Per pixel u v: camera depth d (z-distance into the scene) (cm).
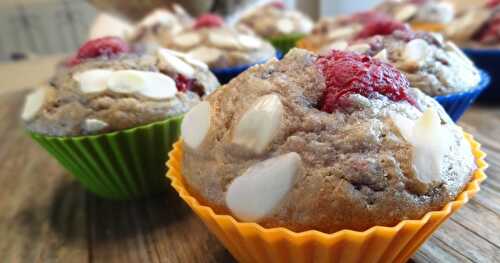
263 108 8
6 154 17
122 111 11
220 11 26
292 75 8
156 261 10
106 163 12
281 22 26
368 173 7
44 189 14
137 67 12
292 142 7
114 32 28
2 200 13
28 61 36
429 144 7
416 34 13
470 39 17
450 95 12
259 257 8
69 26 45
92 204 13
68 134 11
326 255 7
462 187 8
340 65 8
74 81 12
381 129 8
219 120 8
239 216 7
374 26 14
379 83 8
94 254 10
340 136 8
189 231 11
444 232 10
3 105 23
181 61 13
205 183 8
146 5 26
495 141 14
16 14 43
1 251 11
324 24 23
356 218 7
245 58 18
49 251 11
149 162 12
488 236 10
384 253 8
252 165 8
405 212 7
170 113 12
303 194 7
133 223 12
